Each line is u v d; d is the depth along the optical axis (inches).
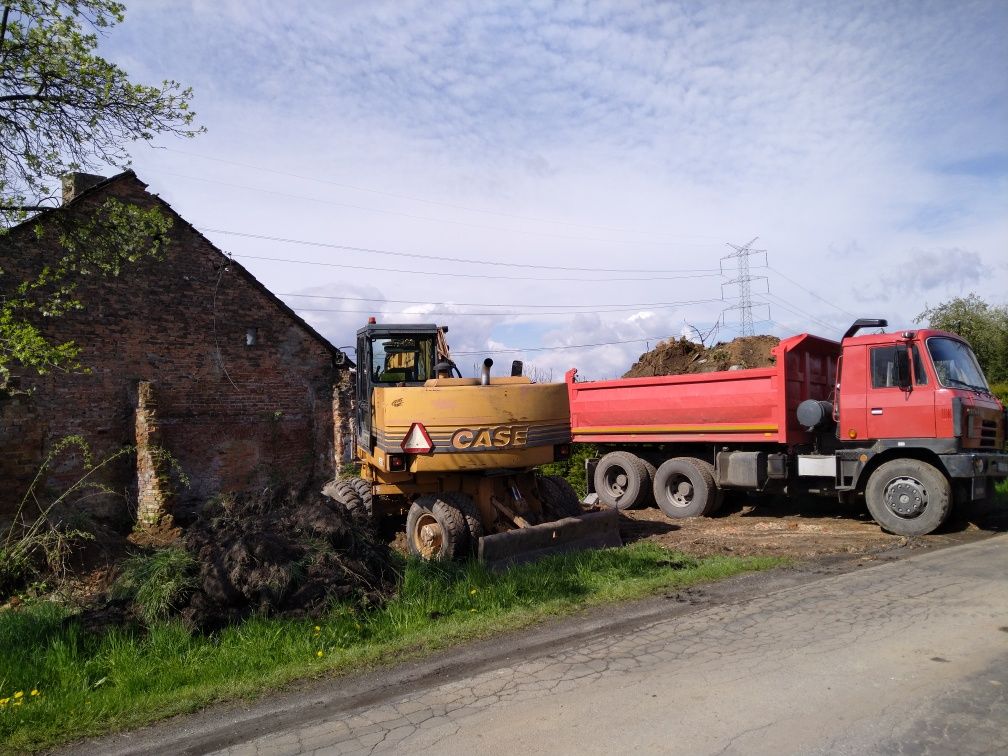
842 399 387.9
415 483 346.6
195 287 569.6
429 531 318.3
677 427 460.8
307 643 214.1
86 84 372.8
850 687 159.0
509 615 237.8
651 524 431.8
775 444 428.5
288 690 185.3
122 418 522.0
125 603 241.1
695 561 307.0
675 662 183.2
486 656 201.2
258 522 277.9
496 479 336.2
